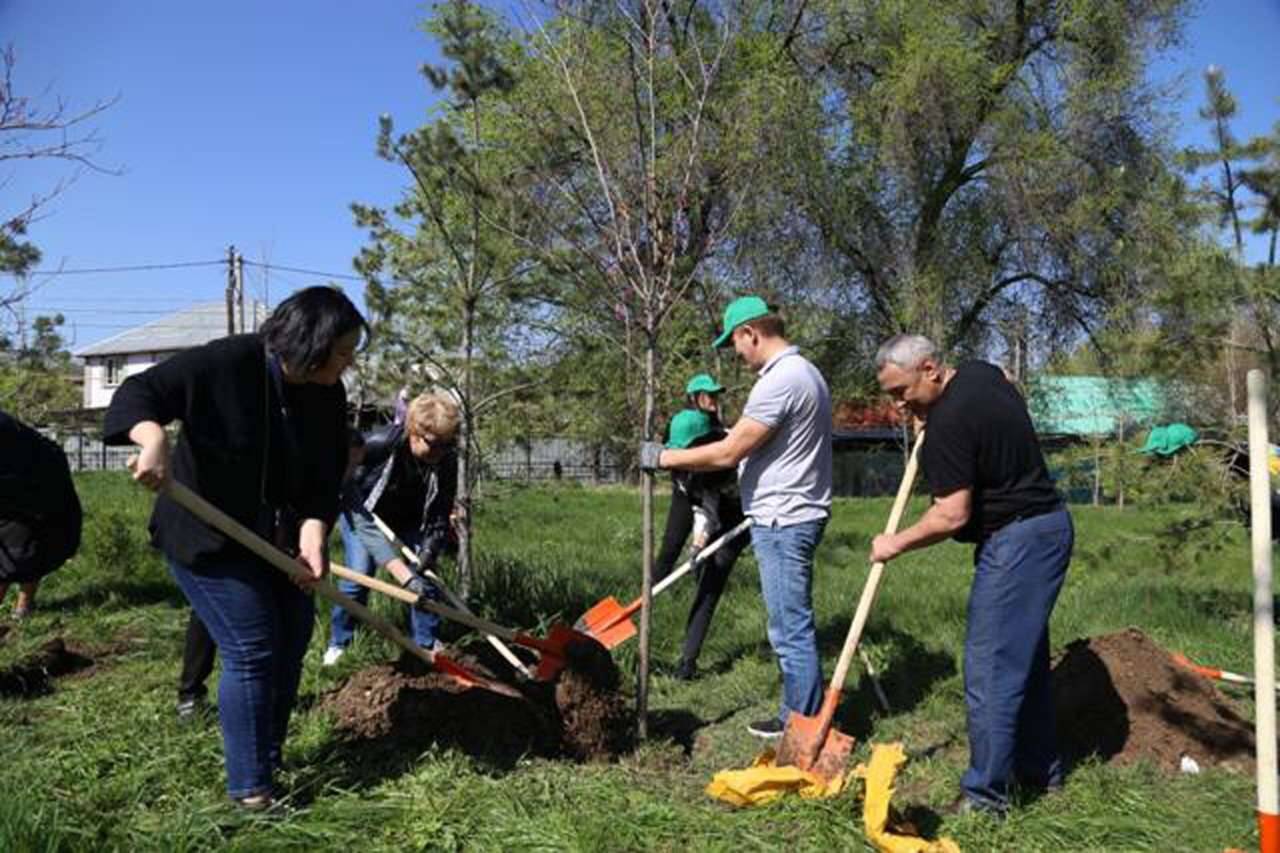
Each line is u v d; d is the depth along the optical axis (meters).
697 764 4.54
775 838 3.66
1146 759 4.46
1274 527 6.27
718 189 6.05
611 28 5.39
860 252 20.00
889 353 4.04
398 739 4.37
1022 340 22.20
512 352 7.79
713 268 9.02
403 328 7.35
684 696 5.51
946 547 12.34
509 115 6.64
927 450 3.85
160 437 3.16
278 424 3.65
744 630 6.73
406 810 3.69
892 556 4.03
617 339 7.04
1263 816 2.99
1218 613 7.52
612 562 9.62
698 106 5.16
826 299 19.31
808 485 4.54
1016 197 20.56
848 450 33.81
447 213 7.23
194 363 3.45
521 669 4.79
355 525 5.53
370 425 7.86
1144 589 7.90
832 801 3.82
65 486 5.95
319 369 3.63
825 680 5.77
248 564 3.59
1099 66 20.81
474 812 3.73
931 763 4.52
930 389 4.04
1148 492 6.61
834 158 18.88
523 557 8.92
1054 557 3.83
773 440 4.53
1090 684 4.86
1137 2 20.61
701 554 5.50
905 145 19.73
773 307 4.76
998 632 3.84
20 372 9.45
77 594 7.43
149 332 52.28
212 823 3.39
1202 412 7.18
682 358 9.24
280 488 3.80
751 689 5.59
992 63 21.22
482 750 4.41
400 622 6.23
